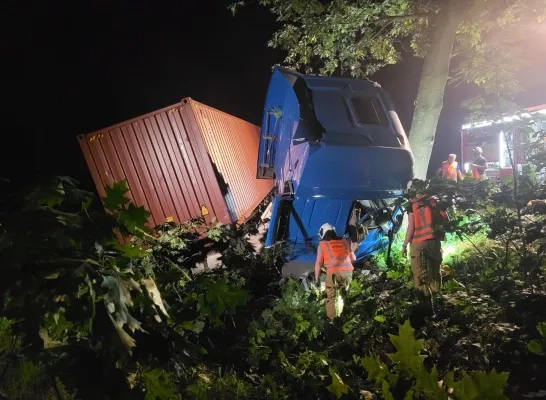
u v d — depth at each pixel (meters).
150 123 10.13
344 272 6.68
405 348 2.12
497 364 4.23
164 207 10.05
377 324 5.37
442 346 4.68
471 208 5.27
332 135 7.71
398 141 8.00
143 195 10.04
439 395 1.92
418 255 6.46
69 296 1.65
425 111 10.32
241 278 7.62
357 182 7.78
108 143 10.06
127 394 1.84
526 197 4.98
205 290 2.24
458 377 4.21
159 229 8.59
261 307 6.75
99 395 1.81
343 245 6.81
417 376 2.03
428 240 6.43
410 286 6.66
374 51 12.77
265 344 5.46
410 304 5.59
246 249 9.15
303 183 7.75
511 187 5.43
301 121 7.90
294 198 8.00
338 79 8.50
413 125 10.47
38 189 1.94
